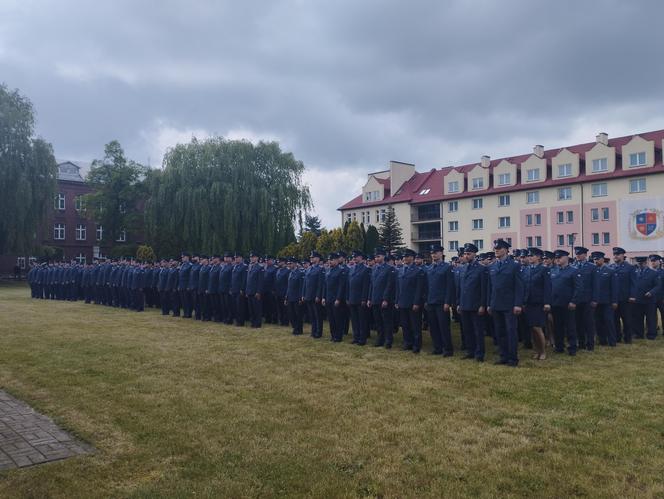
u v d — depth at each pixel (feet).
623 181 128.98
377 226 188.44
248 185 117.70
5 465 15.01
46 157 120.26
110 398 21.65
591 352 32.91
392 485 13.75
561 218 140.15
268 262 48.67
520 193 148.36
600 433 17.26
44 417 19.29
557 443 16.49
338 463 15.12
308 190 127.03
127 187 150.00
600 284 35.58
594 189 133.90
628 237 127.24
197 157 118.01
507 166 152.05
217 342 35.78
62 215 188.24
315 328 38.75
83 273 74.38
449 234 167.12
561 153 140.97
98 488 13.62
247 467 14.87
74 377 25.25
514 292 28.32
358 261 37.52
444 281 31.40
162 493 13.21
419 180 186.39
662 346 35.73
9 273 171.83
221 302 48.62
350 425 18.24
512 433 17.38
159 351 32.09
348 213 200.03
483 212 157.17
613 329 35.86
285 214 121.90
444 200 167.43
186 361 29.01
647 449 15.92
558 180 140.15
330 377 25.22
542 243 143.64
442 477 14.21
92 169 151.74
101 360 29.27
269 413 19.60
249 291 44.62
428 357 30.86
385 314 34.35
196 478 14.23
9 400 21.56
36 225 119.65
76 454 15.88
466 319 30.71
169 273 54.24
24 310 60.44
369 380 24.58
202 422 18.62
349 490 13.48
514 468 14.69
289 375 25.62
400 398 21.48
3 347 33.45
